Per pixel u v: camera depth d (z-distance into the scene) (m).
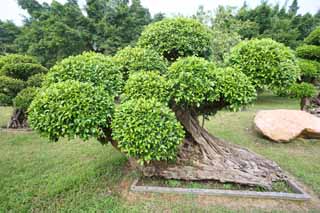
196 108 2.98
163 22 3.28
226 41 9.07
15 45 16.67
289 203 2.60
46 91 2.44
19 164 3.67
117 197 2.72
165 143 2.30
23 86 5.62
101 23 13.80
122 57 3.11
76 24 13.97
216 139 3.50
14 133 5.46
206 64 2.56
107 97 2.51
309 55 6.81
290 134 4.79
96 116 2.33
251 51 2.81
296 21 16.12
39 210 2.48
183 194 2.78
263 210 2.47
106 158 3.93
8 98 5.50
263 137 5.15
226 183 3.00
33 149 4.41
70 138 2.34
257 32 13.40
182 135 2.39
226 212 2.43
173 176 3.07
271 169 3.16
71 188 2.91
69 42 13.33
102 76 2.71
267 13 14.42
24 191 2.84
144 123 2.30
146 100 2.47
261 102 11.38
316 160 3.90
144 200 2.66
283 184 3.02
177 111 2.94
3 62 6.02
